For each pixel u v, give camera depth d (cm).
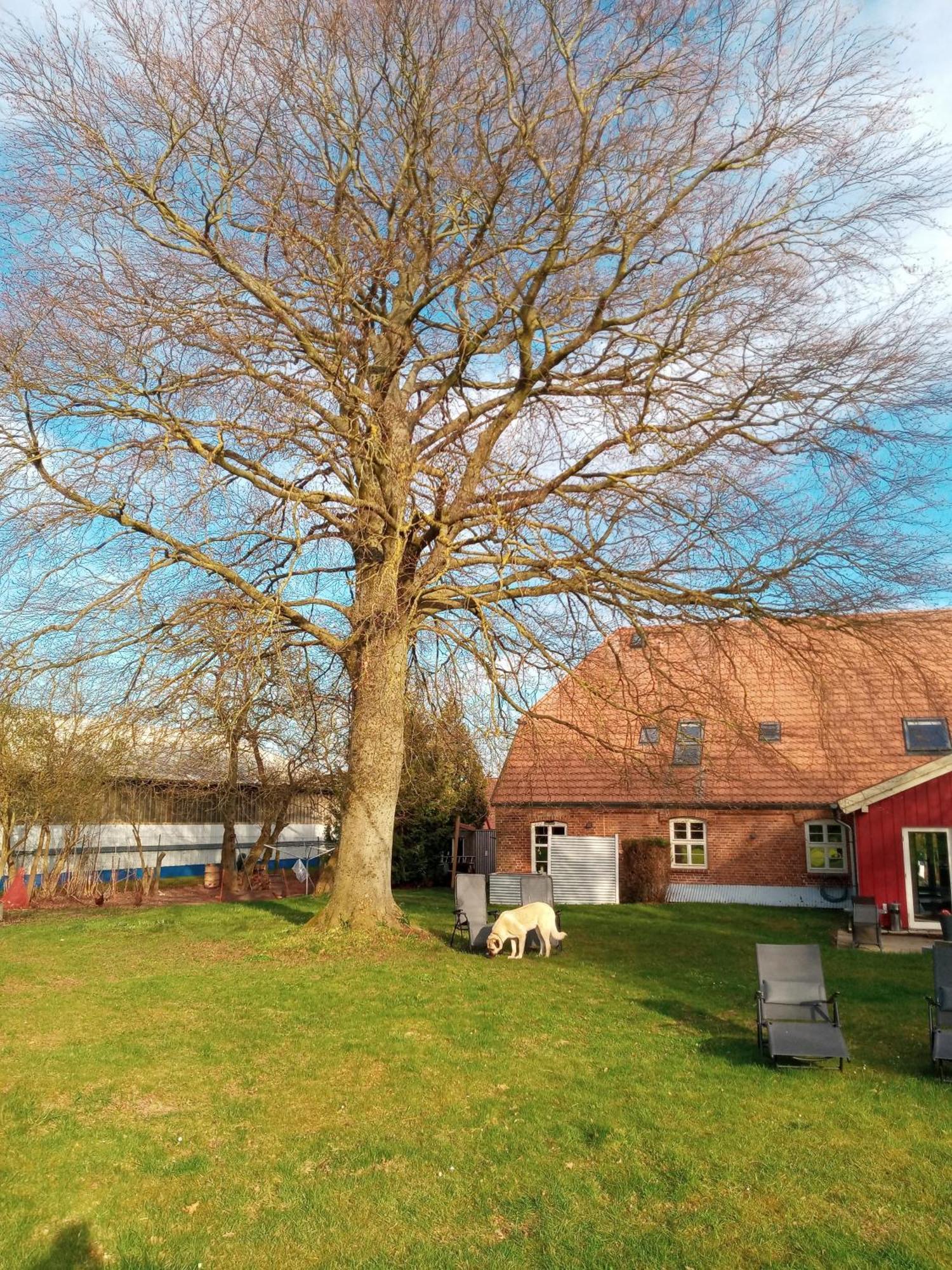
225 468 1410
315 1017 1029
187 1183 611
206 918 1858
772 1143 666
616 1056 888
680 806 2400
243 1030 972
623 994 1171
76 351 1279
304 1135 690
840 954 1577
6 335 1249
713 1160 637
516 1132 692
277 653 1230
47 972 1294
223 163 1316
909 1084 802
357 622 1494
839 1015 1080
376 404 1410
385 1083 809
